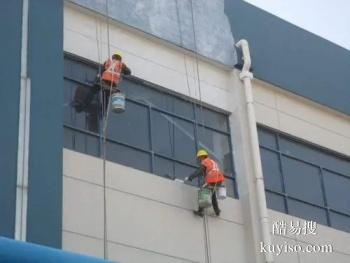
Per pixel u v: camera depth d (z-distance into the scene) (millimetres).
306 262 20703
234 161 21125
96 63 19828
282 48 23891
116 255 17281
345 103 24766
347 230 22922
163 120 20594
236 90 21906
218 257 18984
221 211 19766
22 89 16875
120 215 17844
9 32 17344
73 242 16719
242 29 23156
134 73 20406
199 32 22094
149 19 21156
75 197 17281
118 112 18906
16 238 15320
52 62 17766
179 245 18469
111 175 18219
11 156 16016
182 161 20297
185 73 21484
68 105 18891
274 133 22781
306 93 23734
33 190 15977
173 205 18969
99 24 20297
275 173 22141
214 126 21516
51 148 16688
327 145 23844
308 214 22219
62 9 18781
